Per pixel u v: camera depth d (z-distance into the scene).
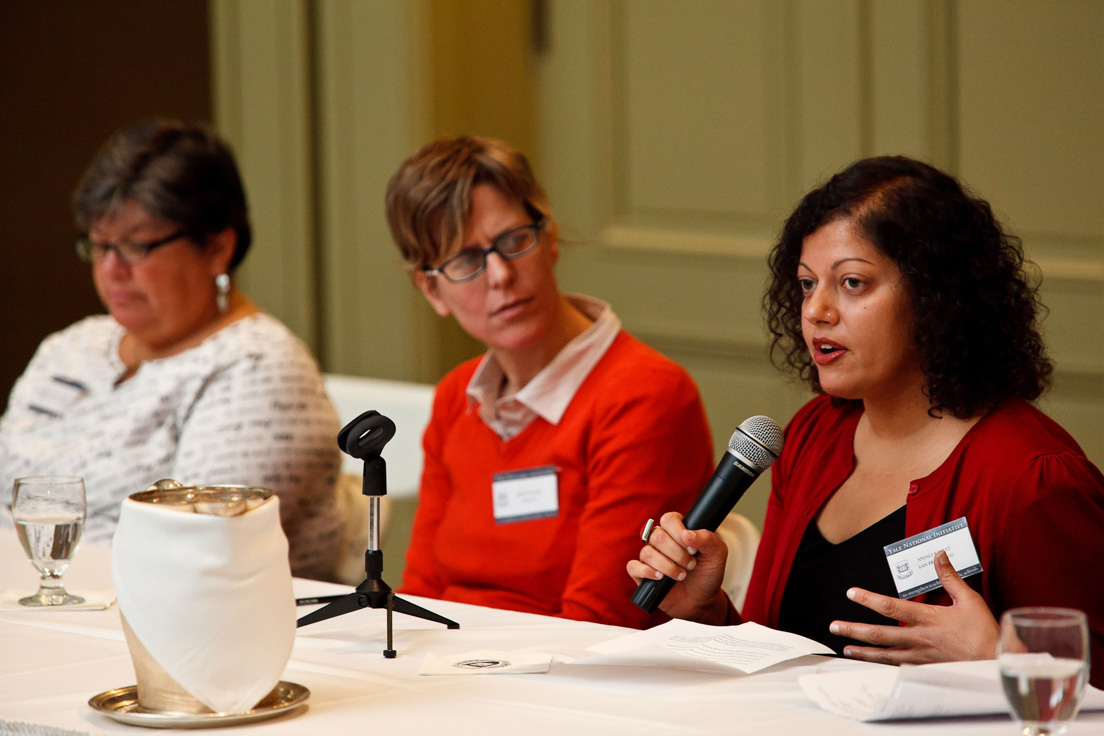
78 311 12.36
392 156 9.62
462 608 3.88
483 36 9.65
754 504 8.88
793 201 8.62
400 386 8.20
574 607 4.58
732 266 8.91
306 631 3.57
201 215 5.63
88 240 5.76
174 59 12.16
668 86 9.17
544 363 5.02
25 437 5.94
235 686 2.70
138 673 2.75
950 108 7.95
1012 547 3.47
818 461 4.11
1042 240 7.73
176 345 5.86
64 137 12.02
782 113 8.62
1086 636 2.34
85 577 4.31
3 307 12.00
